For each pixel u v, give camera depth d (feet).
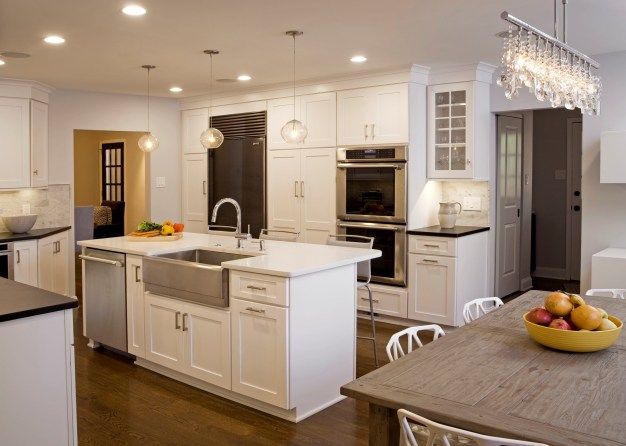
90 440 10.27
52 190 21.35
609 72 15.80
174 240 15.14
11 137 18.78
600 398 5.73
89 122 22.25
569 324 7.49
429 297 17.43
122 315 14.25
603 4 11.19
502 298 20.63
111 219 34.17
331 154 19.39
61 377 8.07
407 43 14.39
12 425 7.62
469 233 17.48
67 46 14.55
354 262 12.16
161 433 10.56
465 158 17.74
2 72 17.95
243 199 22.31
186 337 12.56
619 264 14.61
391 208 17.99
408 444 5.38
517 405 5.56
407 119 17.46
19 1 10.81
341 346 12.01
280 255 12.53
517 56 8.17
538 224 25.49
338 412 11.48
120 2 10.93
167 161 24.45
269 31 13.17
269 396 11.04
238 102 22.20
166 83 20.36
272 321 10.87
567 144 24.56
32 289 8.97
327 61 16.49
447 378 6.32
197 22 12.37
